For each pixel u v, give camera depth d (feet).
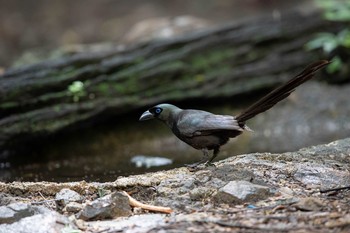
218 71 48.06
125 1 94.68
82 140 42.98
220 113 48.37
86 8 93.25
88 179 32.40
